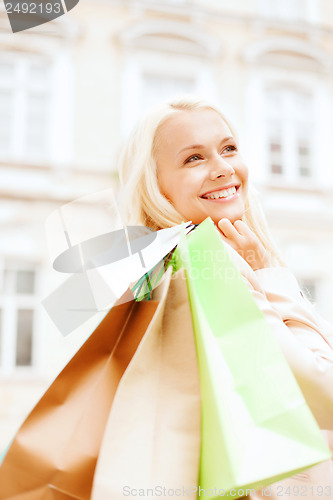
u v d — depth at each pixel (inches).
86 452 27.0
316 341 30.1
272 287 32.8
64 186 357.4
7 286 337.1
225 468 23.4
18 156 361.7
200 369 26.3
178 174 37.7
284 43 416.8
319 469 31.7
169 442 25.5
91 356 28.4
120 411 25.7
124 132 375.2
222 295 27.2
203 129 38.0
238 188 38.8
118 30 390.9
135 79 386.9
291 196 390.3
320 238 383.6
